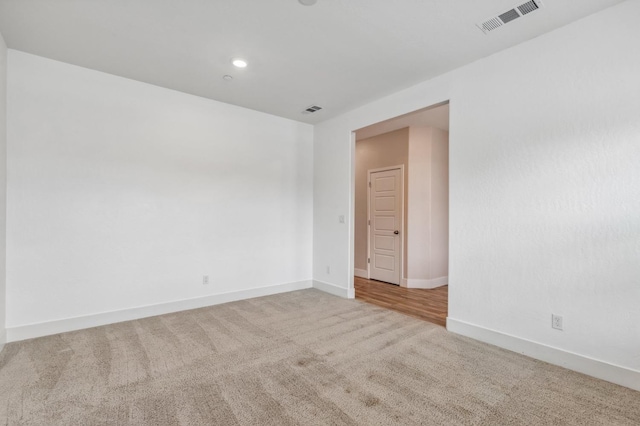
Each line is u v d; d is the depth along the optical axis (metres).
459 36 2.58
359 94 3.82
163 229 3.64
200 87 3.63
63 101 3.05
